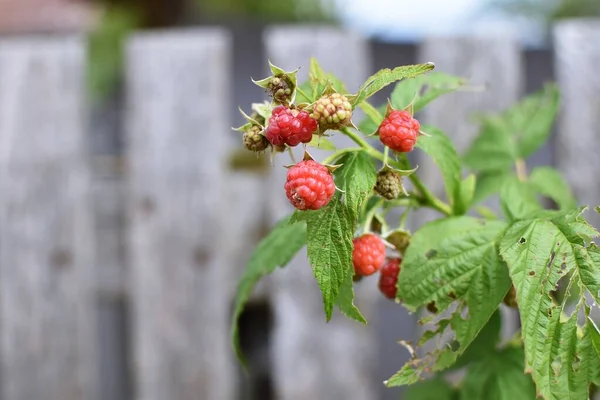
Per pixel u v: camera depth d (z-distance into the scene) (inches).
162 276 37.6
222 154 37.0
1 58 36.7
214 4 140.6
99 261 38.3
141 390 38.0
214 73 36.7
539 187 22.2
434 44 36.9
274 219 37.0
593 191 36.3
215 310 37.7
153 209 37.2
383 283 18.2
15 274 37.5
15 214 37.2
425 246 17.4
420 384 21.4
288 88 16.1
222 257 37.4
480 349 19.1
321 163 15.7
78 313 37.8
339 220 15.4
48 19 76.4
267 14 143.9
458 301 17.0
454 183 17.9
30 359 37.9
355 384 37.3
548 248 15.7
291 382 37.4
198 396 38.1
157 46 36.6
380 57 104.9
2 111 36.8
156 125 36.9
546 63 74.5
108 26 82.7
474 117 24.9
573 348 15.3
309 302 37.1
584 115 36.2
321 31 36.4
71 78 36.8
